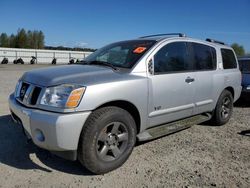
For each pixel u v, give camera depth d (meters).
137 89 3.90
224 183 3.48
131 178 3.56
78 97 3.34
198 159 4.20
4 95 9.38
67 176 3.58
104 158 3.62
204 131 5.66
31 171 3.69
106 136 3.63
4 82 13.52
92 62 4.60
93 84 3.47
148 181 3.49
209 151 4.54
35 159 4.05
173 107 4.57
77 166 3.86
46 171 3.70
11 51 51.75
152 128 4.48
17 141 4.72
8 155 4.16
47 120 3.26
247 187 3.40
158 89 4.24
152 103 4.18
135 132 3.97
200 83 5.11
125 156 3.84
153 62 4.28
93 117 3.46
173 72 4.57
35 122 3.37
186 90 4.77
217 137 5.28
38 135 3.42
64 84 3.41
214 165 4.00
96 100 3.45
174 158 4.21
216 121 5.96
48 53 56.41
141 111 4.03
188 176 3.64
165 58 4.50
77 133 3.34
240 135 5.45
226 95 6.02
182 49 4.89
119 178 3.55
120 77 3.81
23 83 3.96
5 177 3.51
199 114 5.58
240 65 9.72
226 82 5.93
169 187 3.35
